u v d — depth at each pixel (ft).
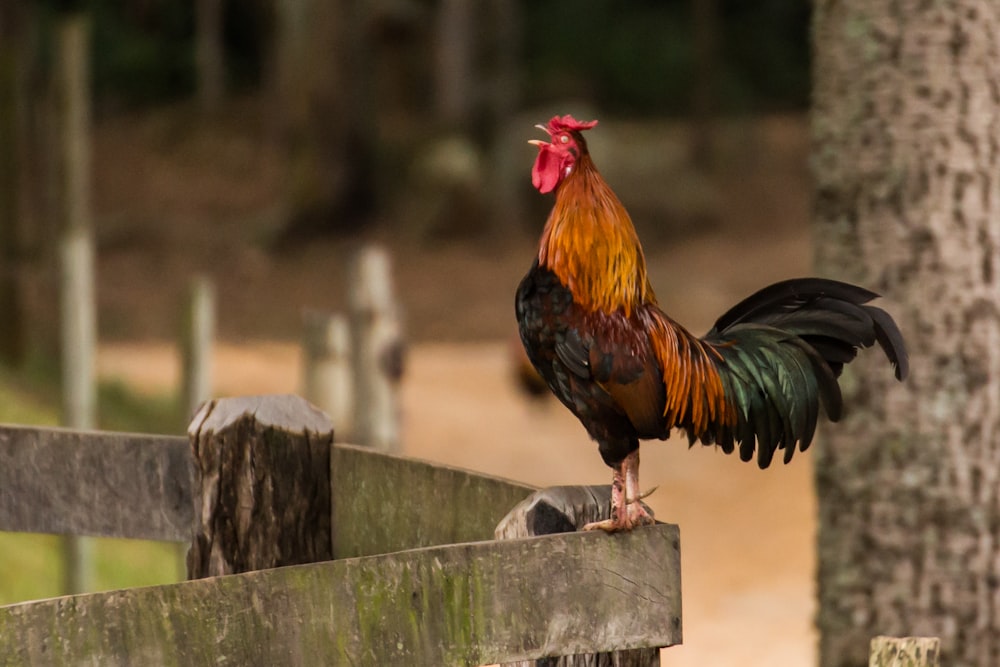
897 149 54.13
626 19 379.96
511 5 296.71
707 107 302.25
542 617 28.07
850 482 55.47
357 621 26.76
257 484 35.42
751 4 380.37
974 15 53.42
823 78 56.03
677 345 33.99
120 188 311.47
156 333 204.95
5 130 124.36
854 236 55.16
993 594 54.19
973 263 53.72
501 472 135.03
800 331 37.45
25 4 210.59
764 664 87.45
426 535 34.55
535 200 278.26
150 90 374.22
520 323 33.60
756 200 289.33
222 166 320.70
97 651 25.27
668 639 29.04
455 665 27.48
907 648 28.53
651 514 32.17
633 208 270.05
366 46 273.75
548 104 351.87
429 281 245.45
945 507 54.13
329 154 271.90
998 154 53.72
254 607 26.13
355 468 35.83
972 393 53.78
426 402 158.71
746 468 136.46
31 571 80.38
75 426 80.02
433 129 295.69
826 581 56.75
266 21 337.52
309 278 251.60
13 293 123.85
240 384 161.17
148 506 36.70
